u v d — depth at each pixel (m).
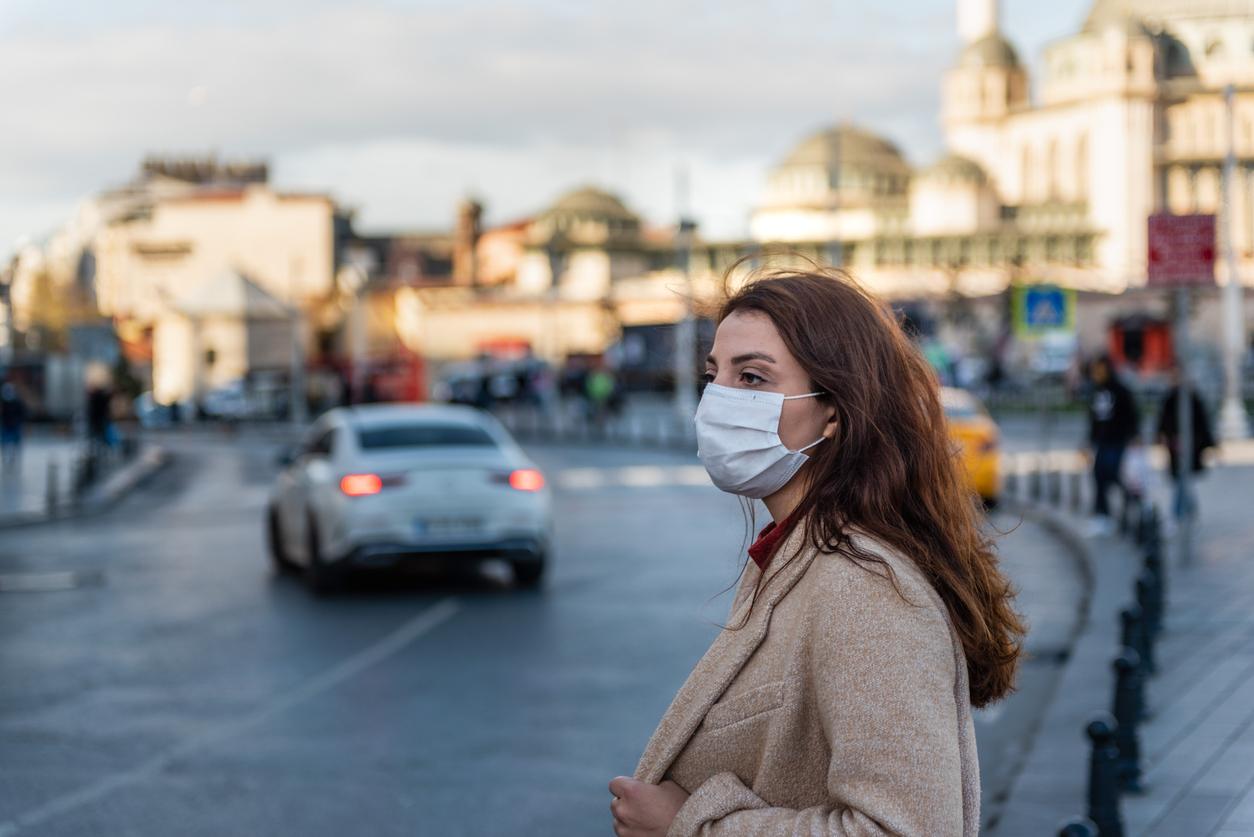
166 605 14.45
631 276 130.62
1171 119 131.25
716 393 2.29
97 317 113.38
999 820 6.61
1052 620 13.09
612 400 59.94
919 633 2.02
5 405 38.53
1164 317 84.69
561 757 8.20
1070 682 9.72
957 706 2.16
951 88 146.00
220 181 142.50
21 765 8.12
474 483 14.83
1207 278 16.45
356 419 15.86
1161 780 7.30
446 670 10.78
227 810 7.19
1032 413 58.53
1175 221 16.36
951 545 2.21
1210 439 16.97
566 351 116.62
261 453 46.72
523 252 134.38
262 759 8.21
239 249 120.06
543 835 6.75
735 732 2.12
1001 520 22.08
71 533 22.88
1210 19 130.75
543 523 15.08
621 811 2.17
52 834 6.80
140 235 123.25
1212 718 8.66
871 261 127.38
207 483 34.06
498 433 15.88
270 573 16.89
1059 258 126.06
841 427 2.23
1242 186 129.38
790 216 132.12
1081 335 111.44
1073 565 17.00
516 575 15.30
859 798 1.96
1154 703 9.13
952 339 97.88
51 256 137.88
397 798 7.38
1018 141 141.75
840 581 2.06
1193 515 17.39
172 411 71.38
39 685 10.45
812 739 2.08
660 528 21.34
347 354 118.69
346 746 8.49
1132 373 75.50
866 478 2.19
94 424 40.16
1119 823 5.55
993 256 125.12
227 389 75.19
